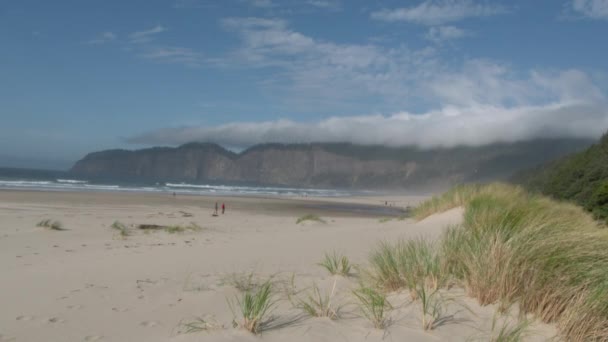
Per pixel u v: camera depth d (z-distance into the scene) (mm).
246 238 12695
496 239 4281
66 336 3447
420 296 3693
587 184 29719
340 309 3791
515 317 3424
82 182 108062
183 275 5945
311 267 6488
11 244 10141
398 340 3051
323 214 43531
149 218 23688
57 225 14891
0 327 3689
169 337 3344
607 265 3926
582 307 3217
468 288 3846
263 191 111750
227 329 3320
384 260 4656
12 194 41875
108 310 4195
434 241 5875
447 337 3109
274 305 4043
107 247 10031
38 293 4914
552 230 4918
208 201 51062
